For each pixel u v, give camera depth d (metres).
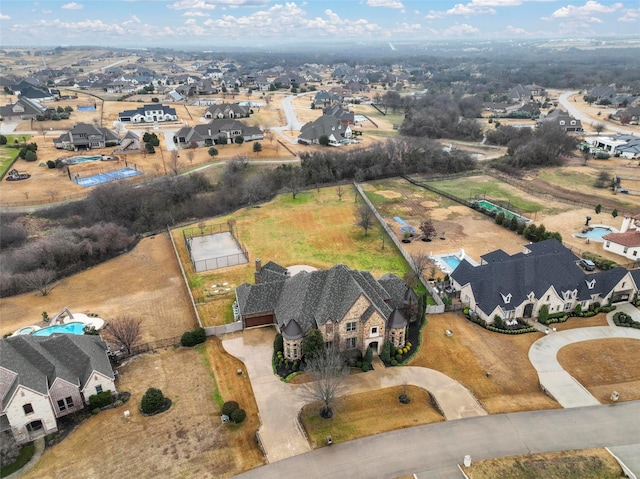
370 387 51.97
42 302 71.50
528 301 64.31
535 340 60.44
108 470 41.50
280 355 56.28
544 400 49.91
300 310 56.88
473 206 110.94
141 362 56.44
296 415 48.00
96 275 80.38
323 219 104.38
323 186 128.12
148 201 107.38
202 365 55.88
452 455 42.91
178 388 51.97
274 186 124.19
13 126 169.88
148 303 70.62
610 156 153.88
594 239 90.81
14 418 43.50
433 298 70.38
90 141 148.12
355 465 42.00
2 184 114.38
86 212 102.25
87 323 64.19
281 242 92.19
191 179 118.25
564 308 66.00
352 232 97.00
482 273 67.12
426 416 47.69
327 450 43.62
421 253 81.25
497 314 63.53
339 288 57.81
